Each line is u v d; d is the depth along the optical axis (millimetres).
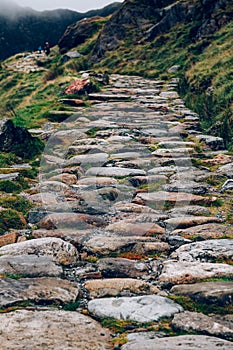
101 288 3678
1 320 3057
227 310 3273
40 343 2777
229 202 6176
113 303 3355
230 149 9258
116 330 3014
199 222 5281
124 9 29578
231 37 18844
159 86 17578
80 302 3475
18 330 2928
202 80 13609
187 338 2809
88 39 34719
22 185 6887
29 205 5871
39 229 5102
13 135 9039
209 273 3861
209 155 8656
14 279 3723
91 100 14883
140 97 15031
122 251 4496
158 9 29188
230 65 13656
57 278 3818
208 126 10906
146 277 3951
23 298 3410
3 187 6641
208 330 2955
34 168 7984
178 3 26703
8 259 4094
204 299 3416
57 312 3219
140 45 26297
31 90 24375
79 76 21688
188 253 4309
